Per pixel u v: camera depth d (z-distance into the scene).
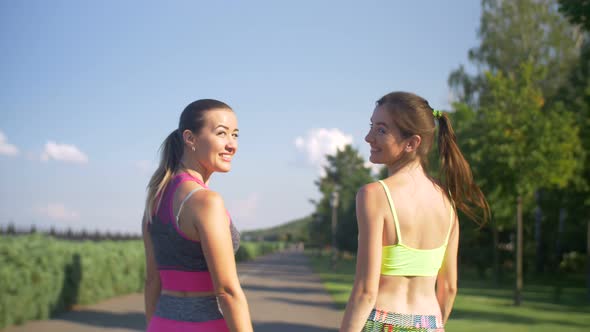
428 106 2.62
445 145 2.74
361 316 2.37
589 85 20.39
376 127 2.59
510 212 18.59
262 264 47.81
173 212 2.44
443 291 2.73
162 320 2.44
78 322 10.03
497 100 16.56
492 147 15.93
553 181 15.95
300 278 27.08
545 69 17.16
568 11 13.45
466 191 2.73
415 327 2.40
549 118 16.59
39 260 10.34
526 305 15.91
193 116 2.57
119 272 15.15
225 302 2.32
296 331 9.66
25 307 9.60
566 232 33.03
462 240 32.16
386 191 2.44
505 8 35.03
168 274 2.47
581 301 18.09
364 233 2.42
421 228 2.47
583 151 18.55
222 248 2.32
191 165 2.61
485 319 11.91
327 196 79.81
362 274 2.39
